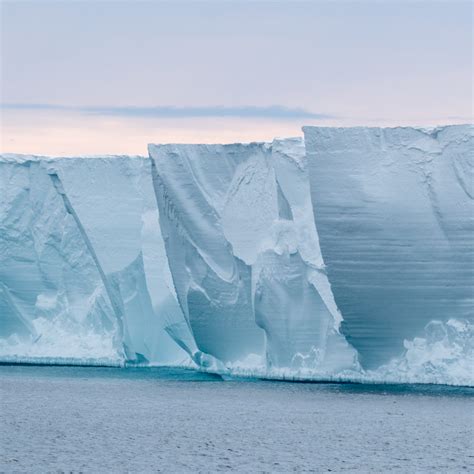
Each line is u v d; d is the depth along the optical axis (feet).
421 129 532.73
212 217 615.98
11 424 485.15
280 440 437.99
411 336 537.24
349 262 529.45
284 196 585.22
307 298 577.84
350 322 536.01
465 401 531.50
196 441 436.76
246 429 465.06
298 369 586.86
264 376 606.55
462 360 527.81
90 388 623.77
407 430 457.68
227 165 614.75
